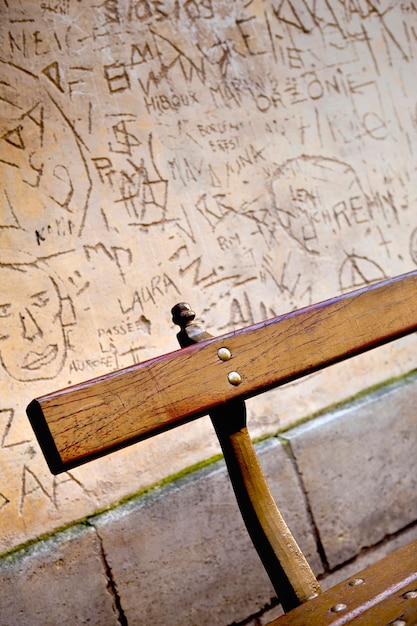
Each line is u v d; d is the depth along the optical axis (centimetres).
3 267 227
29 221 233
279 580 139
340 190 295
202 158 267
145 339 247
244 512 145
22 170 234
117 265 246
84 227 241
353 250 294
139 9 264
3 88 235
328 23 304
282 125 286
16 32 240
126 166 252
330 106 298
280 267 277
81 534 224
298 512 259
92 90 250
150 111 260
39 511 223
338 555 266
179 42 270
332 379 282
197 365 140
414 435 291
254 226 274
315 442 268
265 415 265
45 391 228
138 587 229
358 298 158
